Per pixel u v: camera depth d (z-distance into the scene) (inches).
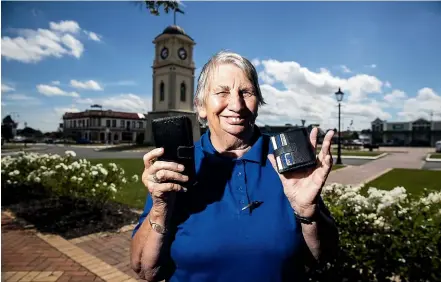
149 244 48.4
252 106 53.4
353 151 1496.1
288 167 47.6
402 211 107.4
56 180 245.9
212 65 55.3
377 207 111.6
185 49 1731.1
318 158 48.4
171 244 50.1
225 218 48.5
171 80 1681.8
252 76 54.4
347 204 116.2
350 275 105.8
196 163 53.7
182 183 44.5
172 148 44.0
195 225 48.8
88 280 141.9
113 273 148.3
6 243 183.0
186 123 44.5
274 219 48.6
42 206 254.1
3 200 276.1
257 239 47.0
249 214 48.6
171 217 50.2
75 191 235.9
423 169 647.8
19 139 2581.2
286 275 48.8
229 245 46.9
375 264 101.8
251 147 54.5
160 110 1727.4
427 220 104.1
